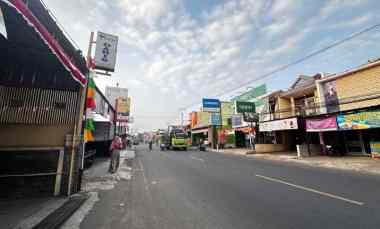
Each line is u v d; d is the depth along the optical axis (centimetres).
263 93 2473
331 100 1507
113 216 416
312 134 1900
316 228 353
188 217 409
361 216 404
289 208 456
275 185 677
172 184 703
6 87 535
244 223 377
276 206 470
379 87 1219
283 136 2156
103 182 734
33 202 485
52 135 564
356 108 1301
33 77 566
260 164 1236
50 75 587
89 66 714
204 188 644
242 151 2266
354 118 1265
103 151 1695
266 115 2278
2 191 500
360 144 1434
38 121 554
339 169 1011
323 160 1297
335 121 1364
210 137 3453
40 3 410
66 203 483
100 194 582
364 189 612
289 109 1980
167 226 366
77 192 592
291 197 539
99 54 819
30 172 526
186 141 2917
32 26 331
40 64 565
